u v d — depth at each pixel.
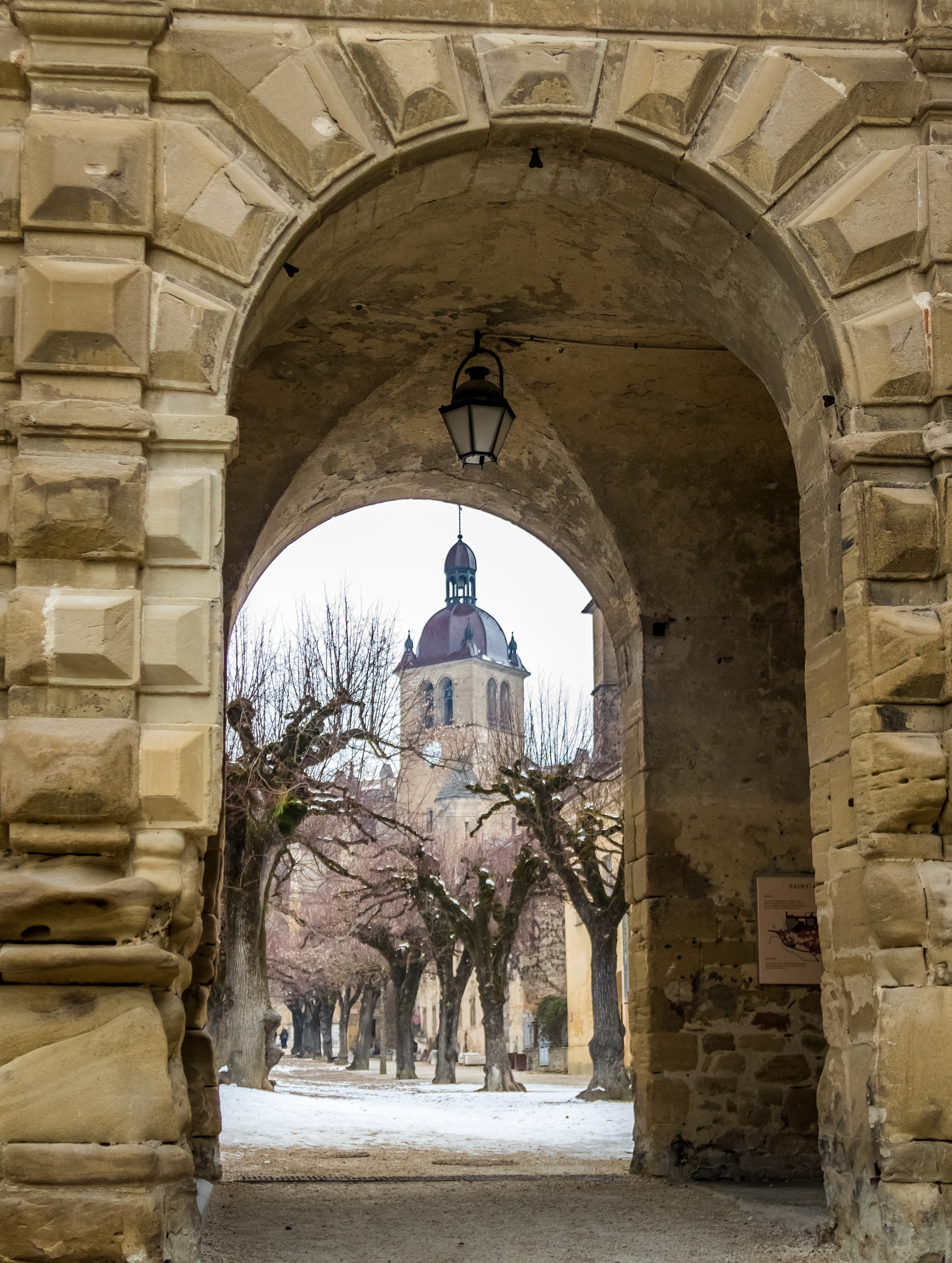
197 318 5.95
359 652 22.45
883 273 6.38
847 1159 6.05
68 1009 5.22
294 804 21.66
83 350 5.79
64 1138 5.10
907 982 5.83
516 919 28.06
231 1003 21.11
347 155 6.24
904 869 5.92
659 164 6.59
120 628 5.55
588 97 6.41
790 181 6.46
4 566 5.69
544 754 30.14
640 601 10.58
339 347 9.52
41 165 5.90
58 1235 4.95
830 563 6.62
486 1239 6.66
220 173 6.09
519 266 8.30
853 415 6.29
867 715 6.04
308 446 10.02
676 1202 8.21
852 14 6.61
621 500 10.52
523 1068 47.72
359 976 47.69
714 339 8.61
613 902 23.28
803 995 9.99
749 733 10.48
